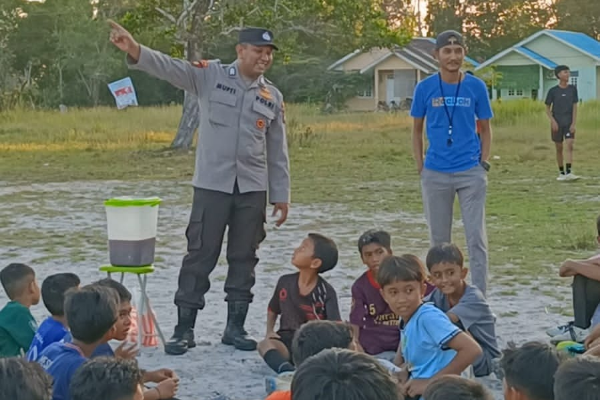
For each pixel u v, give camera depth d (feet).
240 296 27.89
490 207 55.06
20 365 13.48
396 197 60.95
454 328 19.76
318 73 224.94
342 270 37.58
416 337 20.08
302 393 11.64
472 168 29.66
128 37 26.43
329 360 11.89
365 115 164.86
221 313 31.63
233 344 27.73
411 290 20.30
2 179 75.25
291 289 25.59
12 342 22.26
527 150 91.66
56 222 51.90
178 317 27.63
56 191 66.74
